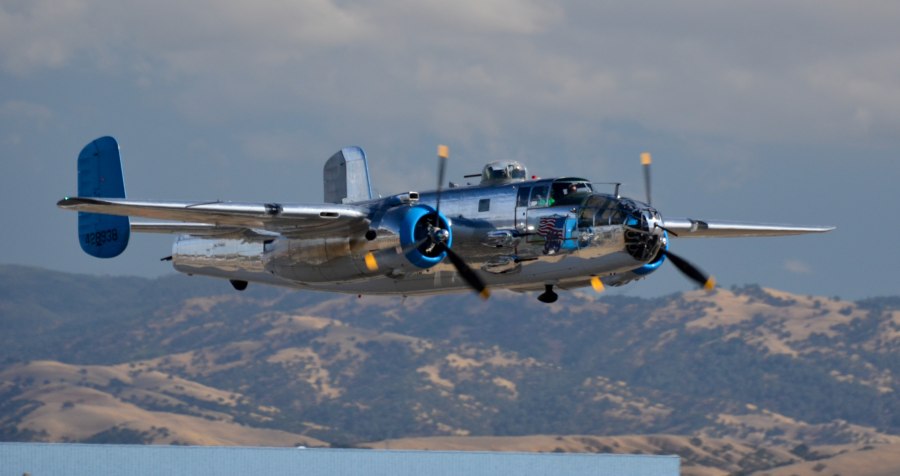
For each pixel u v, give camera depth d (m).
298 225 104.56
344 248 104.00
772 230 124.12
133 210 99.75
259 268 118.06
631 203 99.69
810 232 126.12
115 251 119.38
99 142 121.44
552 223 101.06
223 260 120.75
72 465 128.00
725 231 122.94
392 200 103.38
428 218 102.88
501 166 105.94
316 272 106.12
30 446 127.62
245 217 102.38
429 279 109.19
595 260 100.44
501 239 102.31
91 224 121.00
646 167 103.50
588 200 100.62
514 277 105.88
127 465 128.75
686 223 119.31
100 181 120.81
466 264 101.88
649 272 107.44
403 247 100.62
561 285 109.19
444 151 102.62
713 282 105.62
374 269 102.81
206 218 103.06
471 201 105.31
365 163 128.88
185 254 123.88
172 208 99.19
